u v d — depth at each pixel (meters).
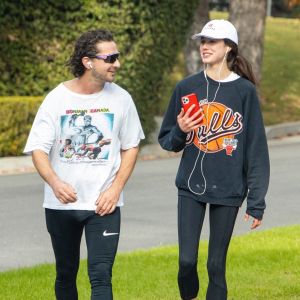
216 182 8.79
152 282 11.02
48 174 8.16
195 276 9.02
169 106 9.09
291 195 18.77
